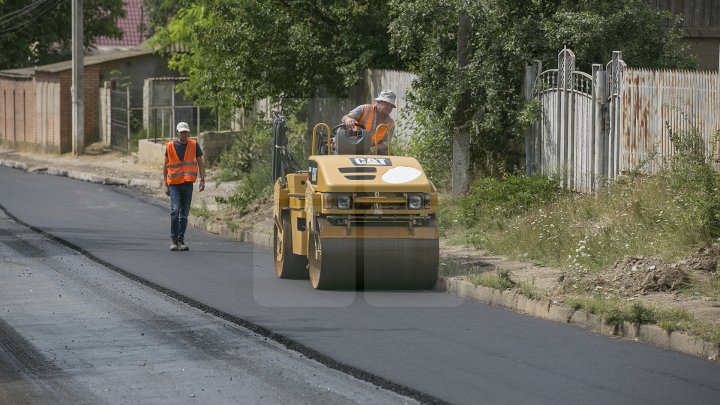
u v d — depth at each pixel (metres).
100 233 26.81
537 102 26.56
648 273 16.50
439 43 28.55
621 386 11.75
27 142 63.47
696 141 21.11
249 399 11.44
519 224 22.08
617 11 27.75
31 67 71.06
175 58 53.34
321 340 14.16
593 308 15.02
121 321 15.79
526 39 27.27
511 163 28.34
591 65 27.06
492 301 16.95
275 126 20.98
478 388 11.67
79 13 55.03
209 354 13.60
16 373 12.69
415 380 12.01
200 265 21.47
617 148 23.73
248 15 36.69
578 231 20.55
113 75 58.69
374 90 34.75
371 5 36.03
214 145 45.03
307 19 37.28
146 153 50.44
